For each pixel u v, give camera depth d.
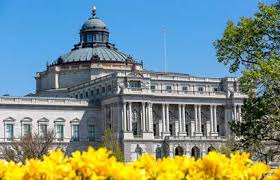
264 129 57.41
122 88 189.38
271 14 58.16
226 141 171.25
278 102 55.94
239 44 59.53
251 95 57.41
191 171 14.52
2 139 183.12
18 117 187.62
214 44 61.28
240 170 14.93
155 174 14.12
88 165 13.12
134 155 187.50
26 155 128.75
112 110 191.62
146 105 193.00
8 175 13.69
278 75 53.81
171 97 198.88
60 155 14.21
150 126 192.75
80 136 195.62
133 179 12.46
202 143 195.75
